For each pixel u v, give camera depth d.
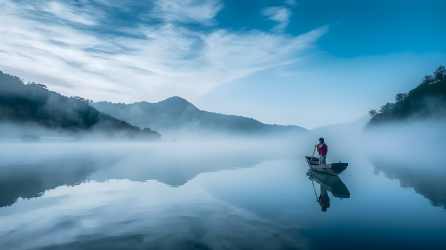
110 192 10.86
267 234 6.11
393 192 10.65
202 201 9.35
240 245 5.48
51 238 5.84
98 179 14.30
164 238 5.87
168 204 8.92
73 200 9.42
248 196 10.15
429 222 6.84
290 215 7.62
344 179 14.31
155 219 7.26
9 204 8.80
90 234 6.08
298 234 6.08
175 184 12.84
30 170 18.16
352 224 6.77
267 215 7.65
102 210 8.13
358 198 9.64
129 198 9.77
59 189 11.44
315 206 8.59
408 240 5.68
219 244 5.52
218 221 7.09
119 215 7.61
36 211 7.96
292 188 11.79
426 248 5.28
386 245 5.42
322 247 5.36
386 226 6.56
